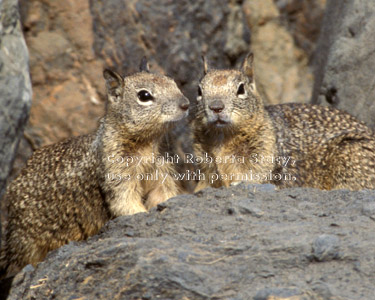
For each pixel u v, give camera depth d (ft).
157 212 38.88
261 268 31.32
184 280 30.86
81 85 61.62
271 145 45.78
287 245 32.27
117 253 33.71
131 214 42.93
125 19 62.39
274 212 36.55
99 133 46.14
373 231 33.17
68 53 61.67
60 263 36.45
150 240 33.88
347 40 55.93
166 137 46.52
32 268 40.60
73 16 61.67
